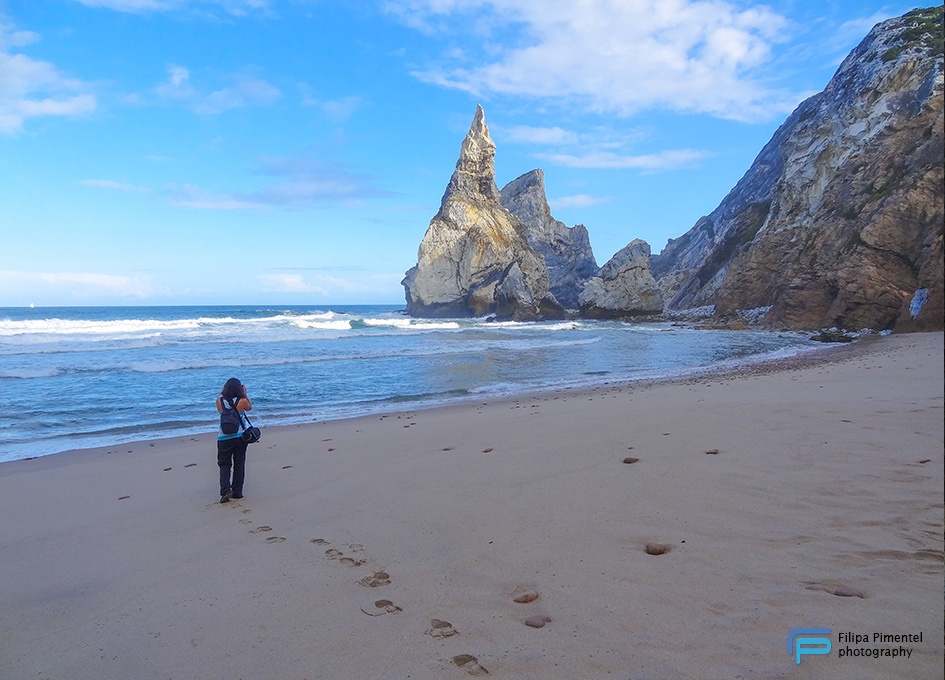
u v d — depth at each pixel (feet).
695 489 17.37
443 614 10.83
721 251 243.60
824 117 169.17
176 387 57.98
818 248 137.80
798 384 45.11
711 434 25.48
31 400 50.83
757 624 9.37
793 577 11.02
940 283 103.86
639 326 177.99
